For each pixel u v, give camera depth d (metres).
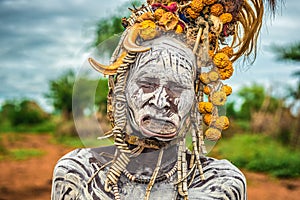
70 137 18.16
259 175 11.84
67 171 2.61
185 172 2.54
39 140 18.38
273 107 16.02
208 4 2.56
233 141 14.38
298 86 16.12
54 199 2.63
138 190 2.53
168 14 2.46
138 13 2.55
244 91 19.19
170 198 2.53
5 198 10.02
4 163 13.66
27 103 23.36
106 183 2.54
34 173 12.33
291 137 14.29
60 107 20.70
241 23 2.77
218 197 2.57
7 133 20.64
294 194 10.34
